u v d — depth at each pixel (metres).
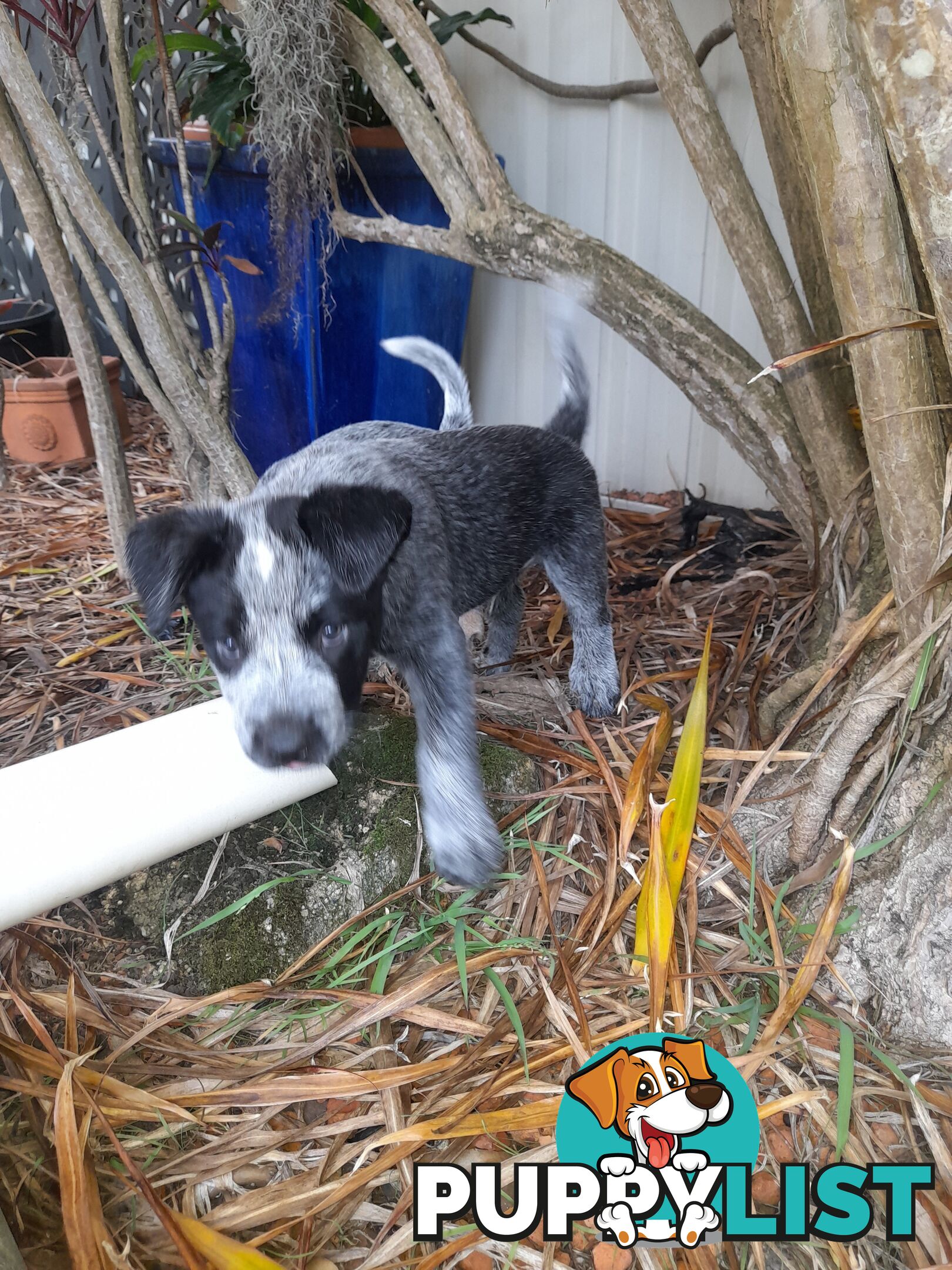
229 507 0.60
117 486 0.95
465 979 0.57
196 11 1.40
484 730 0.78
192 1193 0.50
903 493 0.58
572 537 0.83
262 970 0.63
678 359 0.91
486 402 1.46
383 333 1.19
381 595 0.62
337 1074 0.54
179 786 0.63
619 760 0.75
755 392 0.90
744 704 0.81
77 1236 0.46
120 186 0.89
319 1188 0.50
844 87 0.50
